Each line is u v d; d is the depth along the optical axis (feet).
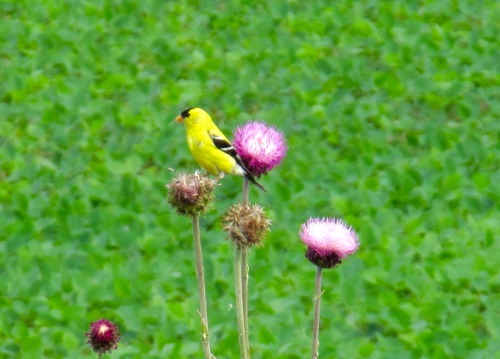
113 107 59.52
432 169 50.06
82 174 52.31
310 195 47.98
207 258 40.65
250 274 40.09
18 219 46.52
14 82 64.13
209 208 22.18
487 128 56.29
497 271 39.99
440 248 42.22
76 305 37.83
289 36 72.90
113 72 66.54
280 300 37.91
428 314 37.19
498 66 64.95
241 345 22.71
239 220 22.36
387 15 74.49
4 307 38.91
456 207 46.78
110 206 47.11
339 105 59.26
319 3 78.95
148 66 67.87
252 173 24.27
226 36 72.49
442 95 60.80
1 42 72.84
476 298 38.40
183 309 37.11
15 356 35.40
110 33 74.38
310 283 39.14
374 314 37.40
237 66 66.74
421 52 67.82
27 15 78.79
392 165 51.90
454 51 67.36
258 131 24.43
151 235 43.65
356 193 48.11
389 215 45.16
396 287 39.34
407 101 61.00
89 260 41.73
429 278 39.88
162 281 40.09
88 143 55.11
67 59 68.28
